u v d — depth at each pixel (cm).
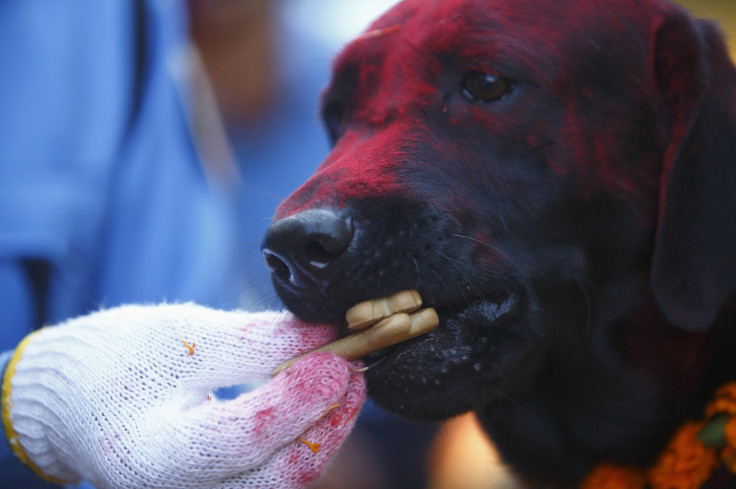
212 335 343
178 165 500
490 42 374
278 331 345
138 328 347
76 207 443
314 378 314
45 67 451
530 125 378
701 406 416
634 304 412
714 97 395
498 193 376
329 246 329
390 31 411
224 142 584
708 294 384
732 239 389
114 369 338
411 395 353
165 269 475
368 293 339
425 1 410
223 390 499
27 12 455
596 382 422
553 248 389
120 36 480
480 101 380
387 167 362
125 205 471
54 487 411
